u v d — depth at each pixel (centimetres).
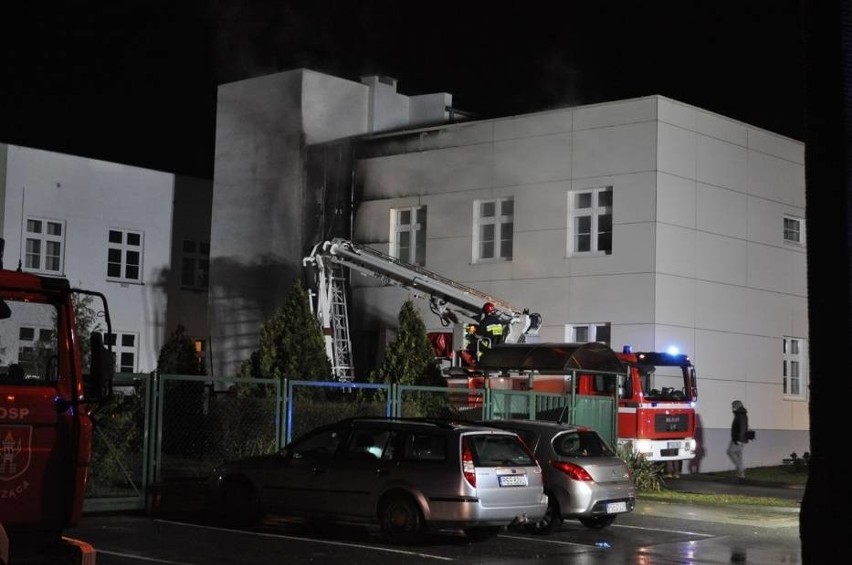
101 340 895
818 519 931
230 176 3606
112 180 3731
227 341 3547
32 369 889
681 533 1712
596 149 2956
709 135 3002
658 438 2509
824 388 949
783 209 3231
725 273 3016
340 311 3269
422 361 2688
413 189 3297
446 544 1495
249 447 1981
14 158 3497
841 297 952
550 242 3017
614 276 2888
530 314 2805
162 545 1384
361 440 1519
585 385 2514
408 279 2950
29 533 877
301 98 3456
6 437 863
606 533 1680
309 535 1530
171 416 2073
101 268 3688
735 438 2628
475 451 1444
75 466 891
